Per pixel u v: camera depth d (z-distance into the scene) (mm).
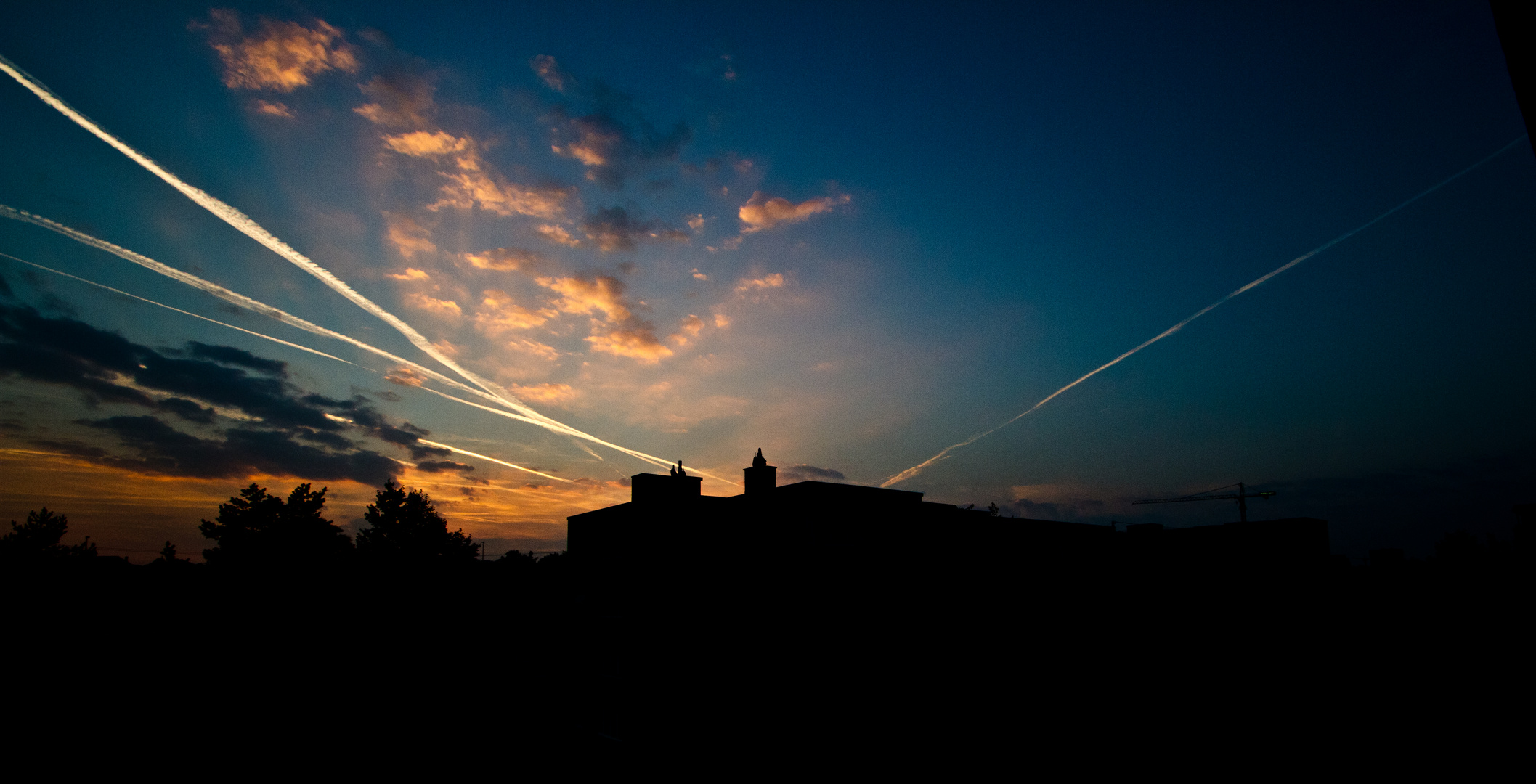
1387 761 17625
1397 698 21094
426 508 50469
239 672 33438
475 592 28781
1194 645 23938
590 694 19156
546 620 22438
